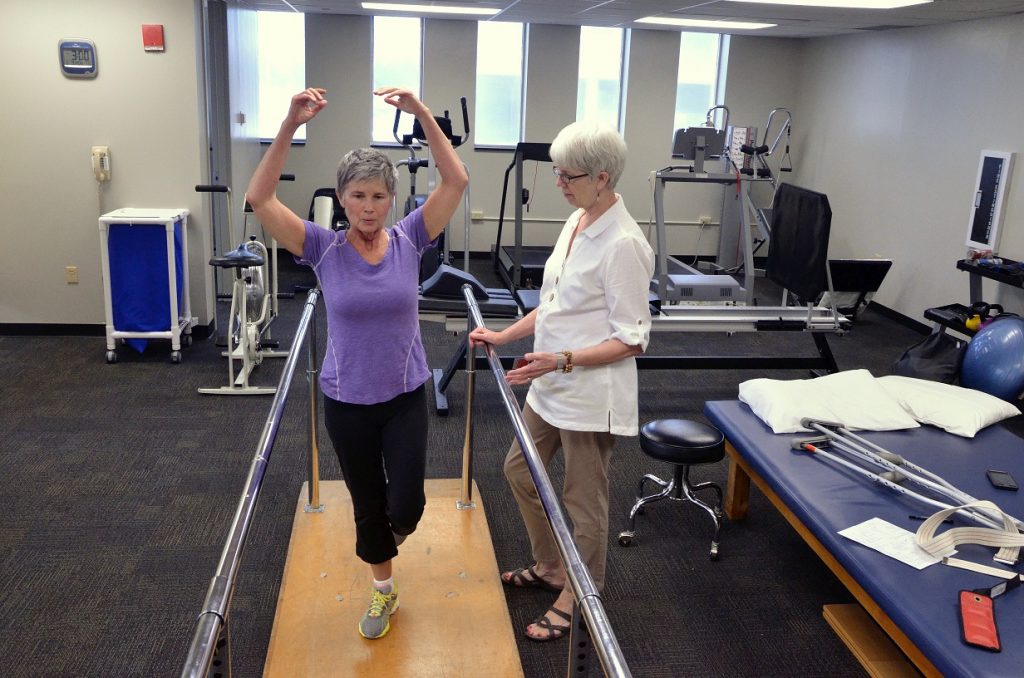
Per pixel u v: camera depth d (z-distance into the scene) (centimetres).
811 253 494
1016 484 293
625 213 235
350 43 839
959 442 330
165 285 527
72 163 554
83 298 578
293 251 212
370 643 244
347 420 219
